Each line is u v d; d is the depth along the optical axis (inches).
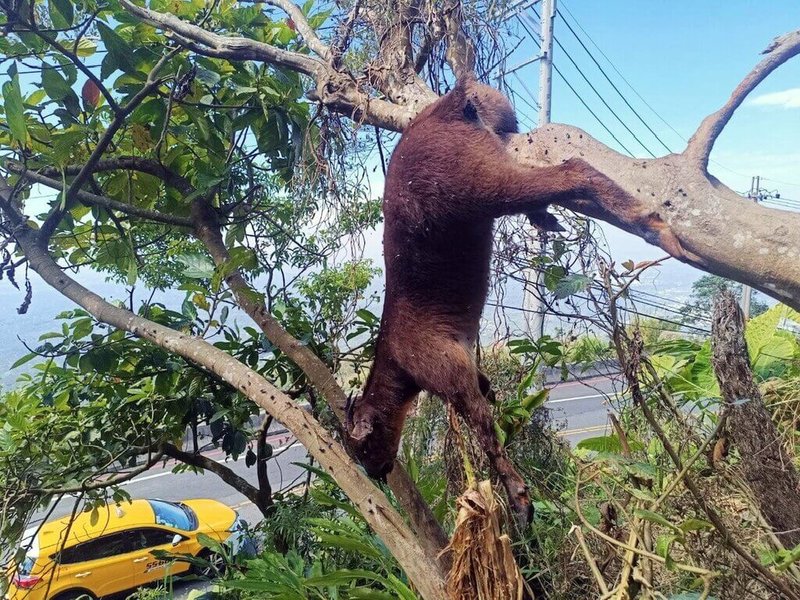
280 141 157.5
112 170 166.2
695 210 63.4
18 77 117.6
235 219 166.4
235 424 167.6
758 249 58.1
